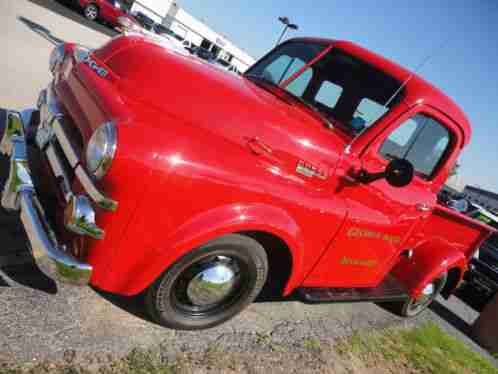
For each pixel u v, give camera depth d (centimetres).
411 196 331
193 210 211
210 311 264
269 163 243
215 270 242
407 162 254
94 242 202
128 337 235
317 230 263
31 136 285
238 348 272
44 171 252
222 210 219
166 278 228
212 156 218
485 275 675
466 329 557
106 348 220
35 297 232
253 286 260
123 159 189
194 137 219
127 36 270
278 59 363
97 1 1767
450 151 349
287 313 351
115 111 207
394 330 420
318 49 344
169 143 204
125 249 205
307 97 317
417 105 298
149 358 225
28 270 249
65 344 211
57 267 199
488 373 422
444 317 563
